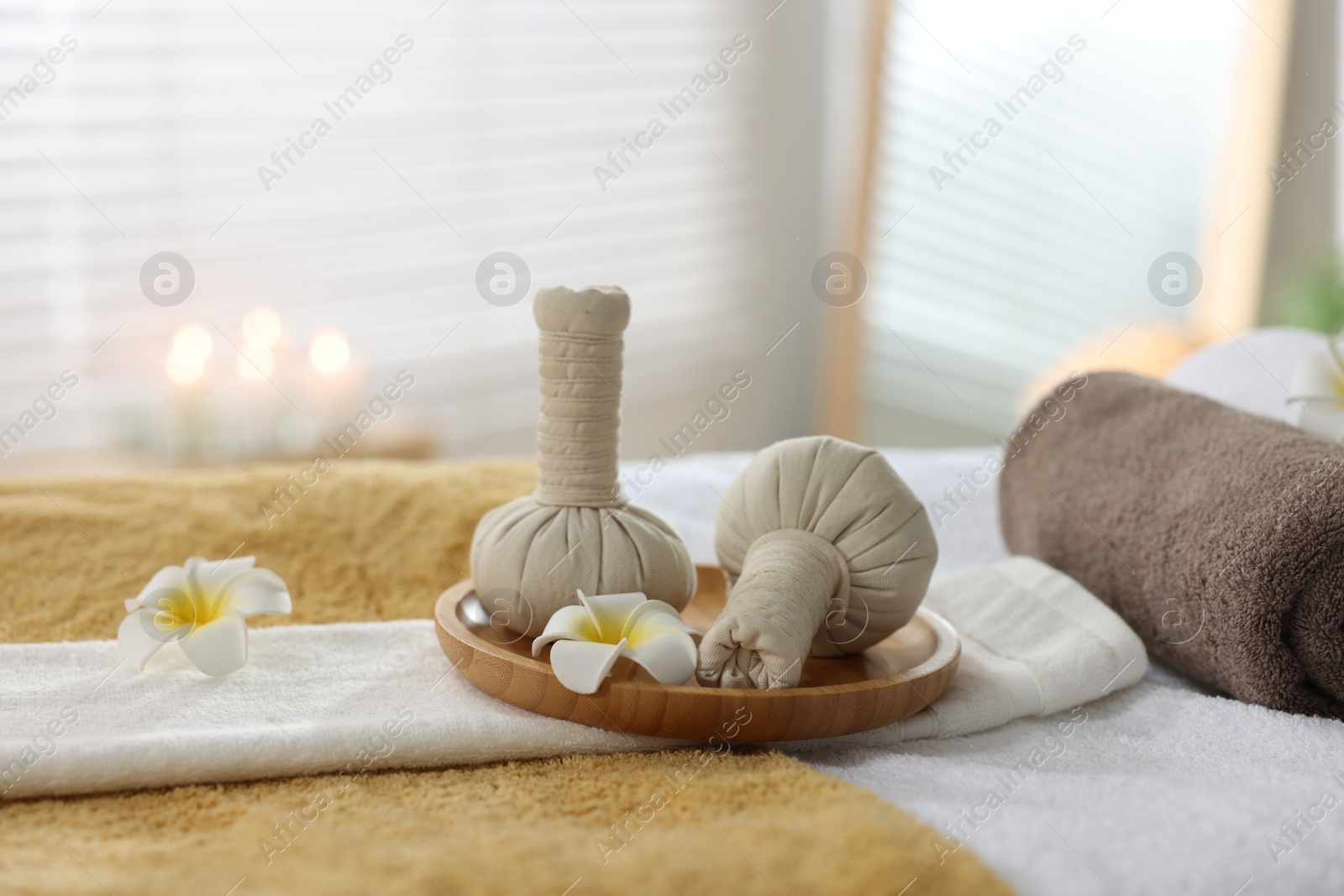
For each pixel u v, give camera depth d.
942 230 2.93
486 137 2.54
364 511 0.97
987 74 2.87
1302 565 0.68
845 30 3.08
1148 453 0.84
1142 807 0.55
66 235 1.96
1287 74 2.68
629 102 2.77
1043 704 0.69
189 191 2.11
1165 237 2.94
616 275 2.82
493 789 0.56
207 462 1.93
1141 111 2.89
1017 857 0.49
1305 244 2.77
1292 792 0.57
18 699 0.64
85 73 1.95
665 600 0.70
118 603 0.81
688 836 0.50
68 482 1.01
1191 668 0.76
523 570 0.68
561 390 0.70
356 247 2.37
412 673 0.70
